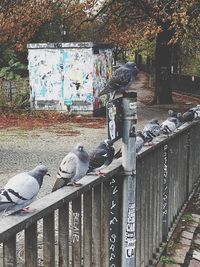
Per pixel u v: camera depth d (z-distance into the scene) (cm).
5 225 242
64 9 2359
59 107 2086
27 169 1027
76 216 322
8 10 2348
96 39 3072
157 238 568
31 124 1803
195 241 663
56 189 324
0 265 429
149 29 2153
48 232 285
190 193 829
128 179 397
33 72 2092
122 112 387
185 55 3731
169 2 2091
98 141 1420
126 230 403
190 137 803
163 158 584
